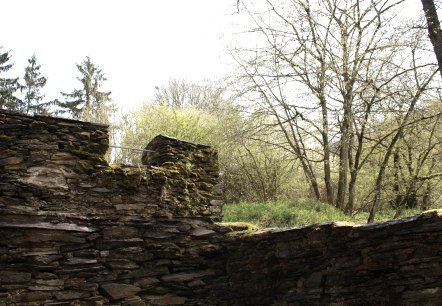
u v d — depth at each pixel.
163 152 8.31
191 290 7.52
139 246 7.35
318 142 14.91
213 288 7.66
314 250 6.68
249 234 7.58
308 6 13.33
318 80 13.38
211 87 14.60
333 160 15.10
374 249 5.98
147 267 7.35
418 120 11.57
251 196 16.30
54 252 6.68
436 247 5.45
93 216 7.09
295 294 6.83
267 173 16.27
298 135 14.80
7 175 6.64
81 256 6.87
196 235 7.81
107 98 32.09
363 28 12.80
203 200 8.17
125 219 7.32
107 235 7.15
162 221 7.64
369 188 14.57
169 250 7.53
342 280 6.26
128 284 7.13
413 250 5.64
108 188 7.34
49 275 6.59
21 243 6.51
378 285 5.93
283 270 7.03
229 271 7.70
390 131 12.89
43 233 6.66
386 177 13.27
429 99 12.24
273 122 15.15
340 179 13.10
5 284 6.31
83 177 7.19
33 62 31.86
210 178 8.43
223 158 15.81
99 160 7.38
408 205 15.05
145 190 7.64
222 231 7.93
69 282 6.71
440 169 13.73
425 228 5.54
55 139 7.12
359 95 12.70
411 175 12.78
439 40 10.25
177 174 8.03
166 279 7.40
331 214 10.82
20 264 6.44
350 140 13.68
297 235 6.90
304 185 16.84
